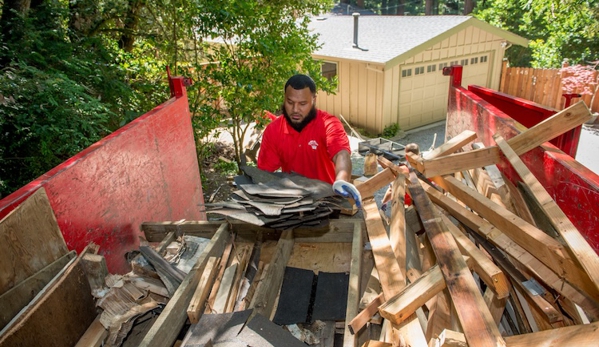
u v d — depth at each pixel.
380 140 8.89
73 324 1.96
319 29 15.96
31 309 1.73
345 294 2.28
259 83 7.34
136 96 6.21
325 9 9.05
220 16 6.56
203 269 2.29
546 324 2.05
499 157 3.03
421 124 12.54
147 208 3.52
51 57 4.91
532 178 2.42
